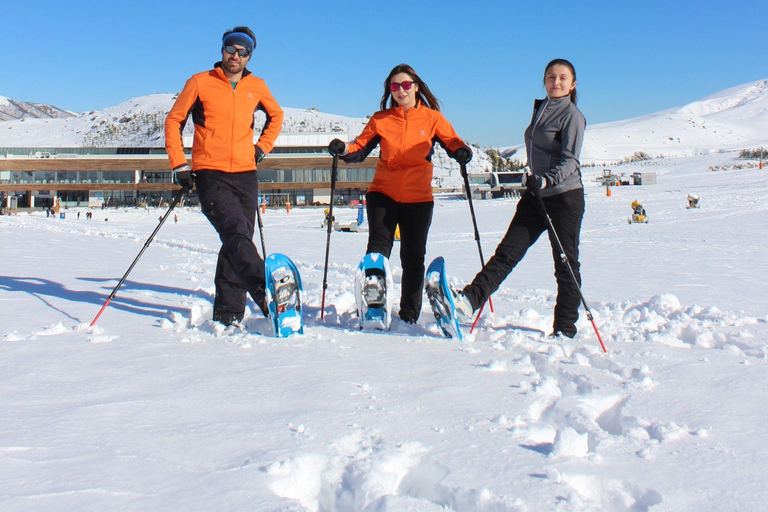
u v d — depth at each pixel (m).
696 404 2.47
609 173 67.06
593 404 2.50
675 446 2.03
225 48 4.09
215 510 1.56
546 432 2.12
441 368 3.00
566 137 3.96
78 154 70.31
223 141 4.15
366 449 1.95
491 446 2.00
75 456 1.88
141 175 64.44
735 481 1.77
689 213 26.31
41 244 11.63
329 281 7.07
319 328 4.13
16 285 5.89
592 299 5.88
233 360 3.15
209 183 4.14
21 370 2.88
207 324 4.11
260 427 2.15
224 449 1.96
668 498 1.66
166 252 10.91
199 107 4.19
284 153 67.38
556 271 3.97
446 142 4.41
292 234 22.31
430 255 12.51
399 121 4.31
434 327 4.27
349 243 16.34
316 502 1.72
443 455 1.92
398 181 4.30
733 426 2.22
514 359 3.18
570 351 3.44
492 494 1.65
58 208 50.38
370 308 4.16
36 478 1.72
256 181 4.31
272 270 3.79
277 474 1.77
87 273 7.15
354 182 64.31
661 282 7.45
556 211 3.98
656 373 2.95
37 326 3.98
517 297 5.98
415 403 2.43
